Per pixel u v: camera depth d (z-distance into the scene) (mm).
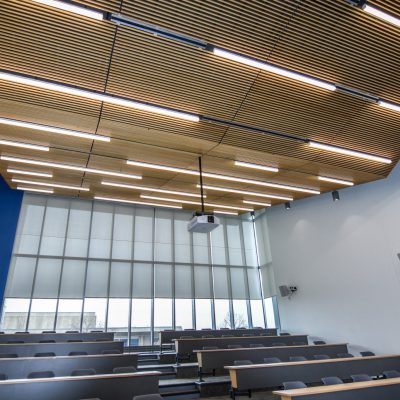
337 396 3787
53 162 7688
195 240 12477
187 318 11195
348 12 4629
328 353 7562
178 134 6340
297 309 10164
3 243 9477
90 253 10781
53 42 4629
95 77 5090
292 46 5031
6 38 4508
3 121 5805
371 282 8297
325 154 7250
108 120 5863
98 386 4297
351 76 5535
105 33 4609
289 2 4477
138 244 11539
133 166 7855
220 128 6266
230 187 9234
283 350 7113
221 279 12227
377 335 7914
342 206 9469
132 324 10414
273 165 7691
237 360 6195
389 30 4887
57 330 9609
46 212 10742
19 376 5117
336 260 9305
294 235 10797
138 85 5285
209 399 5766
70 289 10125
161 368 7273
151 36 4691
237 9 4504
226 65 5195
